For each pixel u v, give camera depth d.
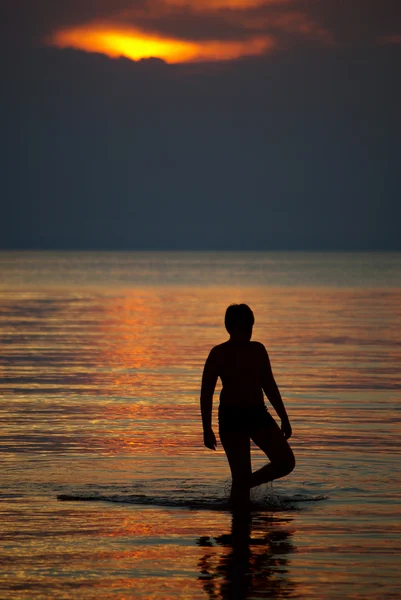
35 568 16.94
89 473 25.12
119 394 41.59
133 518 20.50
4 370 50.94
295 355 58.75
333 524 20.05
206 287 175.75
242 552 17.91
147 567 17.00
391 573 16.69
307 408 37.69
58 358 57.12
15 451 28.31
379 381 46.47
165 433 31.64
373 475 25.08
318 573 16.66
